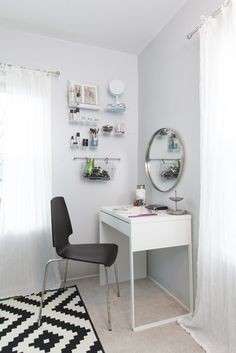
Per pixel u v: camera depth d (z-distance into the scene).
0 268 1.90
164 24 2.03
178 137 1.85
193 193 1.70
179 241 1.66
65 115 2.23
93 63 2.34
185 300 1.78
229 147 1.26
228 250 1.25
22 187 1.95
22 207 1.95
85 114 2.30
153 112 2.23
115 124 2.42
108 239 2.18
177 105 1.88
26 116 1.97
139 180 2.50
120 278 2.23
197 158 1.67
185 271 1.78
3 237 1.90
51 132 2.15
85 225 2.31
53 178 2.18
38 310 1.72
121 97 2.46
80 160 2.28
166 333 1.47
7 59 2.04
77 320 1.59
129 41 2.28
